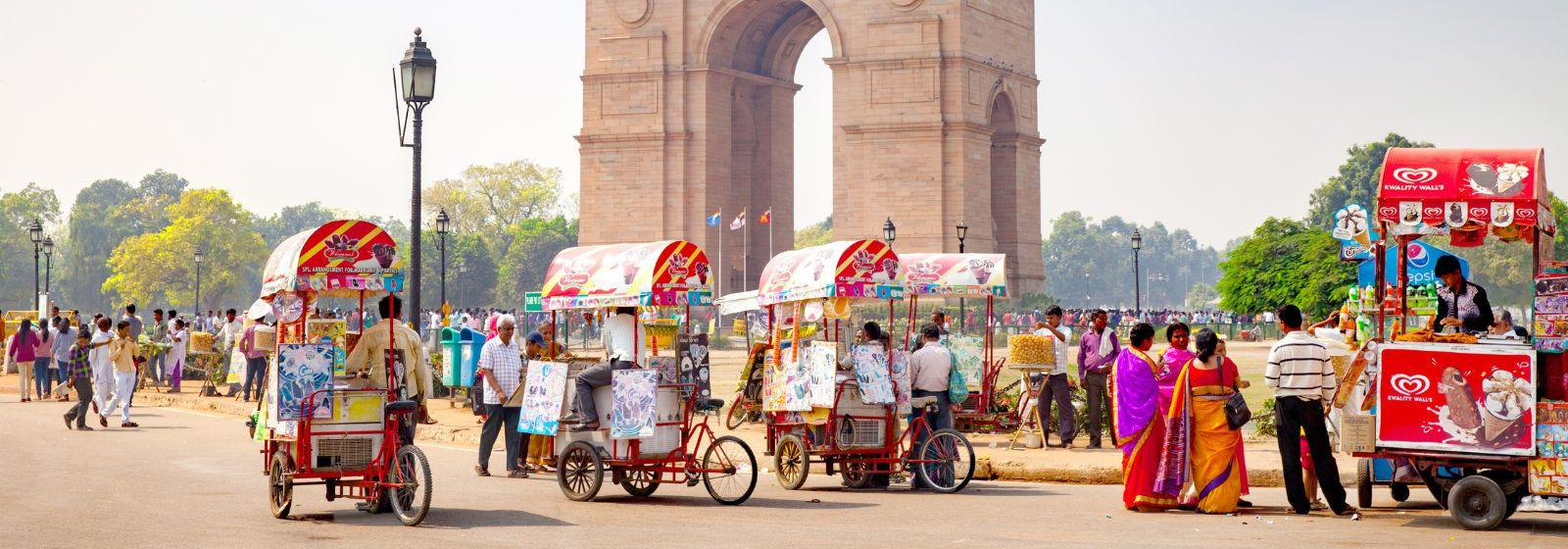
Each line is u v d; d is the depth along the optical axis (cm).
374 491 1739
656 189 8475
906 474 2172
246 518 1752
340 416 1730
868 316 8056
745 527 1661
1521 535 1562
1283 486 2095
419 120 3195
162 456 2527
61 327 4172
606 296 1964
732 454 1947
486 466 2258
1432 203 1694
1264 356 6197
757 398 2220
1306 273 7400
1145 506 1809
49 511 1806
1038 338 2553
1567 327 1593
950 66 8006
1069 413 2588
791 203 9138
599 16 8656
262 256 17150
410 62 3172
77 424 3100
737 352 7150
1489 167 1684
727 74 8581
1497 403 1600
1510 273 7938
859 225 8119
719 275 8462
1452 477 1677
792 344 2117
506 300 17275
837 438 2050
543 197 19050
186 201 16638
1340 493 1741
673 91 8488
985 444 2594
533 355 2145
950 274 2820
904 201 8012
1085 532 1612
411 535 1599
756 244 8969
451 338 3466
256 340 3700
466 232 18712
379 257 1745
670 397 1944
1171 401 1803
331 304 13300
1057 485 2162
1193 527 1648
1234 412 1773
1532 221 1650
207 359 4253
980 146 8125
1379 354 1672
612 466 1923
